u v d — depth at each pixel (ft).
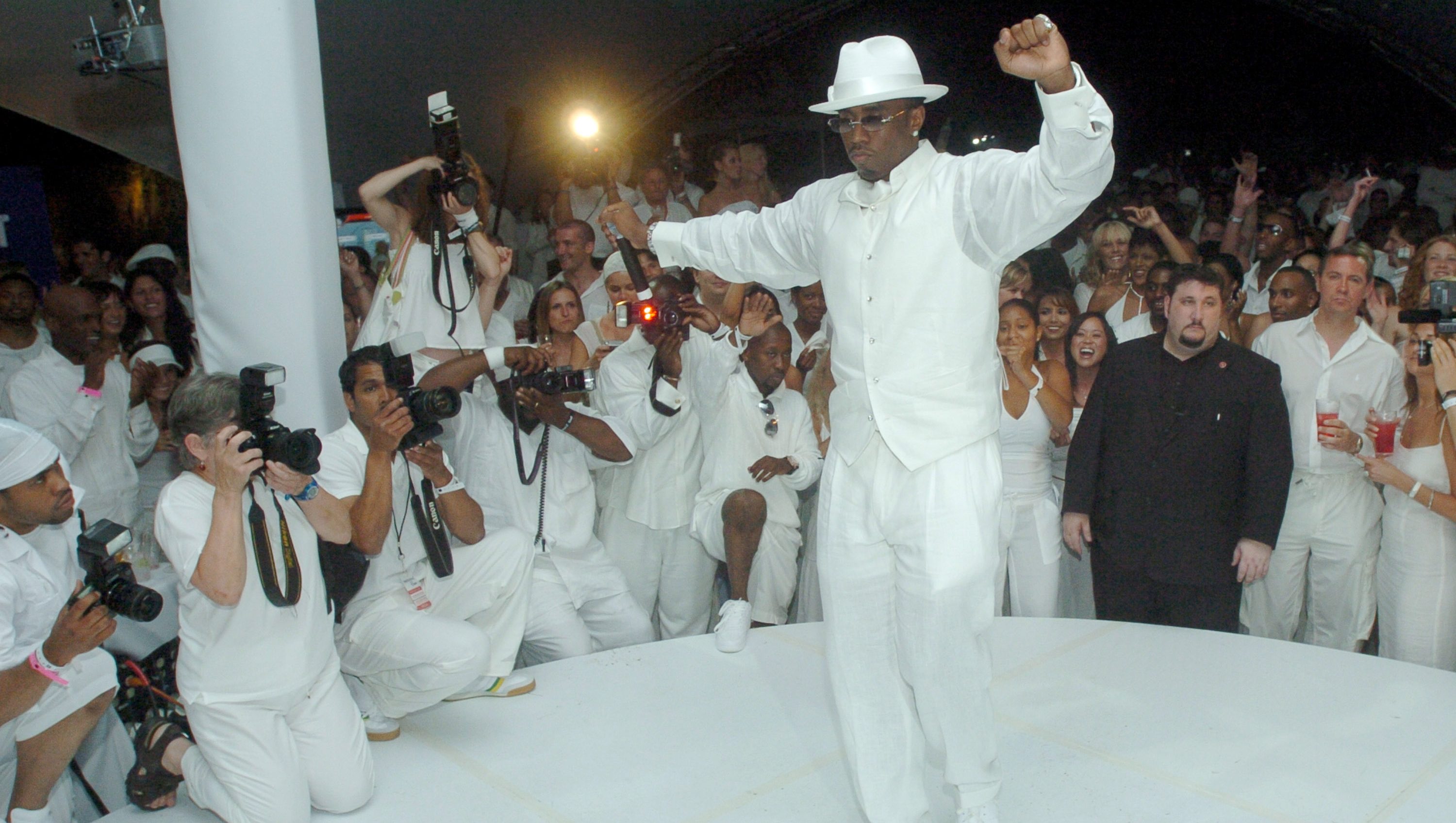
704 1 26.11
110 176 26.61
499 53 24.30
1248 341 16.65
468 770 10.55
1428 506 12.26
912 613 8.22
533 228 24.21
